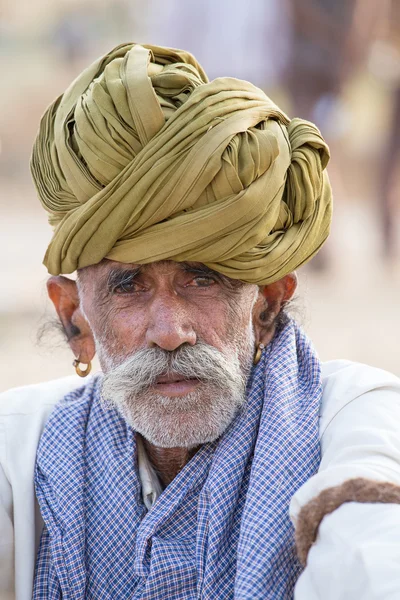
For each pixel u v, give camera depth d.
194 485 4.80
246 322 4.95
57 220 4.98
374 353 14.08
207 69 18.22
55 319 5.76
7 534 4.94
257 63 18.00
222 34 17.95
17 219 26.44
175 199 4.58
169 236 4.61
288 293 5.21
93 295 4.92
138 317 4.78
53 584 4.77
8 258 20.92
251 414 4.89
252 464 4.64
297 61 18.14
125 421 4.99
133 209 4.62
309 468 4.62
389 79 21.22
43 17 41.00
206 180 4.56
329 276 19.97
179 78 4.72
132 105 4.61
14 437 5.16
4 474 5.02
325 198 5.07
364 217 25.75
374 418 4.64
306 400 4.87
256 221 4.67
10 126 35.31
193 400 4.73
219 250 4.65
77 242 4.76
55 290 5.29
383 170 22.14
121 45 4.98
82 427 5.11
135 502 4.81
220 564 4.53
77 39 39.66
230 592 4.49
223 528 4.58
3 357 13.84
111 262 4.79
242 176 4.61
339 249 20.70
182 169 4.55
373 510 3.92
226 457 4.75
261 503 4.50
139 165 4.58
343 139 20.61
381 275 20.22
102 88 4.71
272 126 4.83
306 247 4.94
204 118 4.61
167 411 4.74
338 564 3.81
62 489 4.87
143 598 4.53
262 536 4.39
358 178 26.66
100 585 4.73
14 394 5.45
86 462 5.00
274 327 5.23
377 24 19.28
